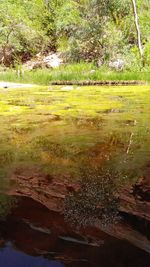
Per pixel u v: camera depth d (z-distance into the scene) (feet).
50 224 3.42
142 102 15.21
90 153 6.40
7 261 2.79
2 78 36.24
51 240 3.11
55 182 4.76
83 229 3.34
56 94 20.06
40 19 67.15
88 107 13.60
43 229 3.32
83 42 53.72
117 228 3.38
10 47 65.41
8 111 12.69
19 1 68.13
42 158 6.08
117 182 4.79
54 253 2.91
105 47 50.70
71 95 19.24
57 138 7.77
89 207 3.89
